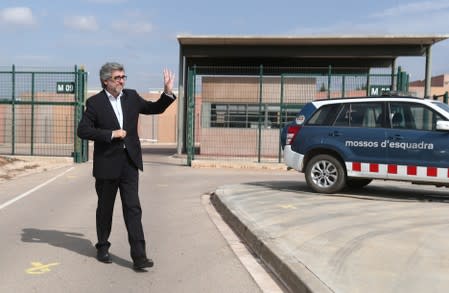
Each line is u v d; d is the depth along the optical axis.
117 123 5.44
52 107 25.22
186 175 15.71
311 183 10.69
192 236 7.25
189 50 25.44
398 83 18.14
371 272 4.91
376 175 10.04
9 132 26.00
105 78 5.46
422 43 24.12
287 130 11.16
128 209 5.49
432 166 9.52
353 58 27.14
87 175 15.59
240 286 5.06
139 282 5.15
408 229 6.88
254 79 24.50
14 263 5.79
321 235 6.50
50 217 8.62
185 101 26.22
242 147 24.78
